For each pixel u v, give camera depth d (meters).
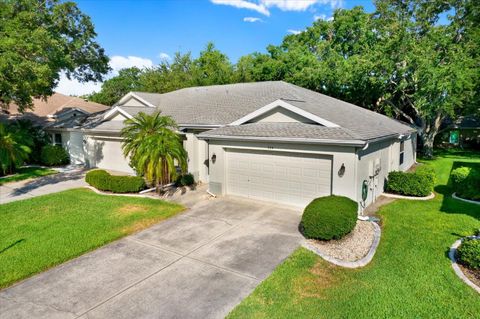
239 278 7.20
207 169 16.33
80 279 7.29
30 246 8.95
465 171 14.36
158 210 12.03
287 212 11.58
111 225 10.55
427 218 10.91
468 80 22.31
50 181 17.89
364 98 30.73
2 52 14.34
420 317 5.68
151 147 13.30
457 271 7.22
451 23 25.02
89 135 21.72
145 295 6.61
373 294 6.41
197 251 8.62
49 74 15.71
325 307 6.04
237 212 11.71
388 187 14.49
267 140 11.84
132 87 50.00
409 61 23.20
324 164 11.30
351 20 31.89
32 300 6.51
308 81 29.83
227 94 20.14
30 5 16.52
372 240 9.08
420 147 33.06
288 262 7.85
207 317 5.86
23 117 26.66
